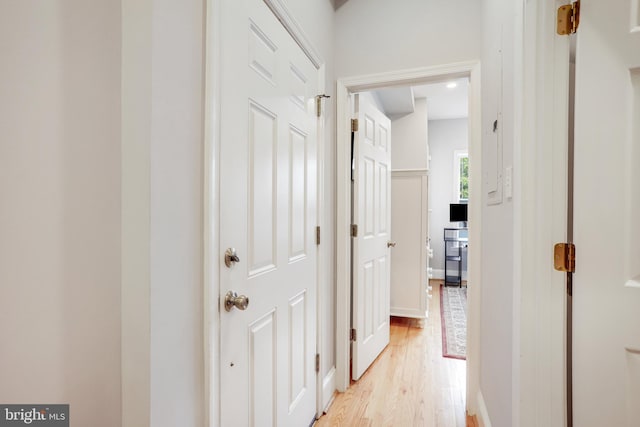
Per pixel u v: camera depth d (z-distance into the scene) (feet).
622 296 2.89
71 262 2.13
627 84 2.85
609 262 2.92
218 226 3.05
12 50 1.88
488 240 5.35
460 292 15.64
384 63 6.68
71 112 2.12
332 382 6.55
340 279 6.83
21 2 1.91
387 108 11.35
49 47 2.01
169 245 2.48
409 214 11.13
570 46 3.27
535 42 3.27
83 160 2.18
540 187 3.27
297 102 4.98
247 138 3.59
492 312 4.97
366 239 7.63
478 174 6.08
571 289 3.18
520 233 3.39
